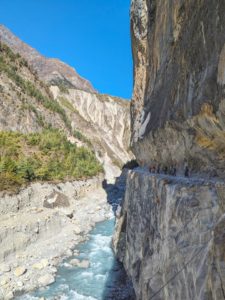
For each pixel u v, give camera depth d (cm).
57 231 2711
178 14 1495
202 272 793
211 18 930
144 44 2580
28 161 3656
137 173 2055
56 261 2147
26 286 1752
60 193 3616
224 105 758
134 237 1841
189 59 1133
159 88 1862
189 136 1121
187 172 1234
